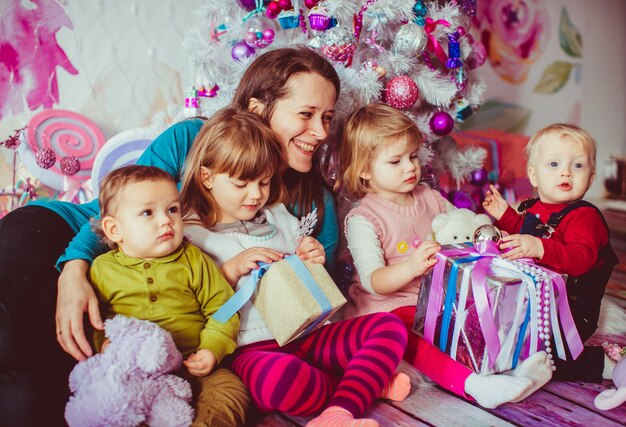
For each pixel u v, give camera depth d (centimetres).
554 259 131
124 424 95
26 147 192
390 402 121
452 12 176
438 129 178
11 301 100
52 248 117
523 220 151
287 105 137
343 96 161
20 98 197
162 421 98
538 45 298
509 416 116
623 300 179
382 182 149
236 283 125
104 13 206
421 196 159
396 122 146
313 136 140
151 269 113
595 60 319
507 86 292
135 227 110
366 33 171
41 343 102
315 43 159
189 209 129
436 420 114
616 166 321
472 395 118
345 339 122
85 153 198
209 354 111
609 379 130
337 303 119
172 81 221
